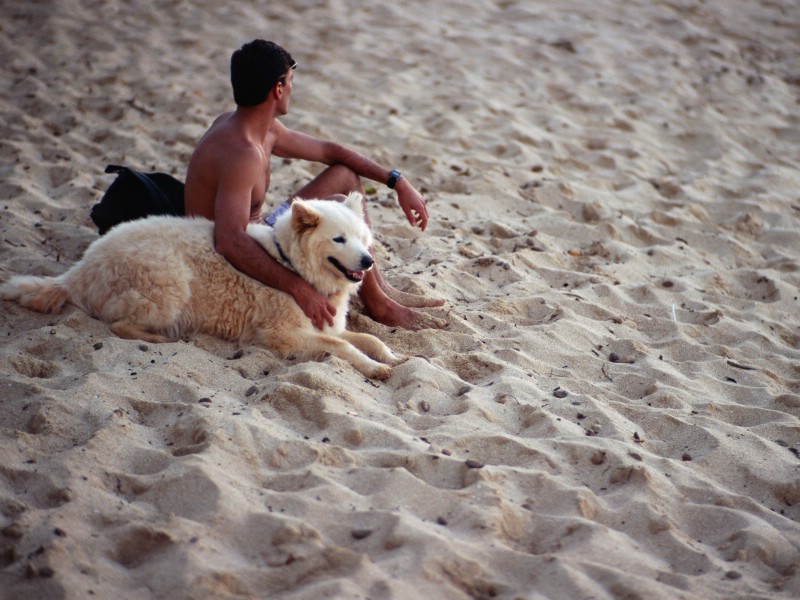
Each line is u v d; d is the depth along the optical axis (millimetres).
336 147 5133
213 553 2730
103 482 3043
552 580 2725
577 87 9625
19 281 4316
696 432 3766
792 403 4191
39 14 10227
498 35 10922
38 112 7883
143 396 3646
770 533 3033
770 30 11594
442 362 4270
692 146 8516
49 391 3555
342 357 4164
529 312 5074
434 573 2697
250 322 4309
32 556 2646
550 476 3293
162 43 9914
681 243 6441
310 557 2727
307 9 11320
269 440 3367
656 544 3004
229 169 4277
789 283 5887
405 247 5977
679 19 11594
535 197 7000
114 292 4172
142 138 7520
